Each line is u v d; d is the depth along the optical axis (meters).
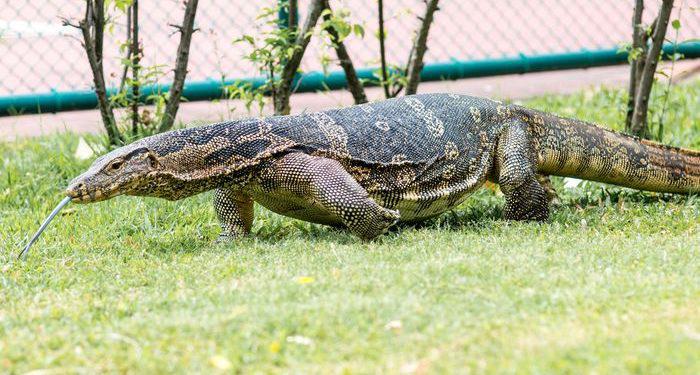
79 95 11.48
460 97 8.03
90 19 9.64
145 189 7.03
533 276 5.84
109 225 8.16
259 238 7.64
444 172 7.72
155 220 8.30
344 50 10.15
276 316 5.19
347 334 4.98
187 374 4.65
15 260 7.12
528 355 4.61
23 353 4.97
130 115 10.04
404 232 7.36
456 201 7.89
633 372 4.38
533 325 5.04
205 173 7.14
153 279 6.42
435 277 5.83
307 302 5.51
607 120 10.97
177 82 9.74
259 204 8.22
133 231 8.16
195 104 12.55
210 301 5.68
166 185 7.07
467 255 6.41
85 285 6.36
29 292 6.28
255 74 11.77
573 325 5.04
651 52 9.59
